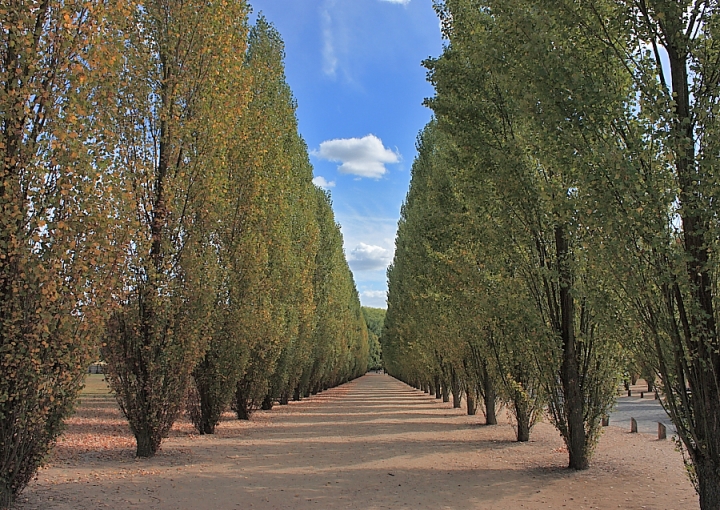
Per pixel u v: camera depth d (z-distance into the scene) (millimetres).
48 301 6637
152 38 11719
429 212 16703
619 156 5938
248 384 19906
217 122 11914
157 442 11055
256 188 15898
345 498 7602
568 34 7117
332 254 36125
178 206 11445
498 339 13523
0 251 6383
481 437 14836
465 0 11508
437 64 11484
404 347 36000
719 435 5797
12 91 6574
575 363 10062
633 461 10938
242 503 7230
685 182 5941
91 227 7160
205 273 11852
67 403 7230
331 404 30125
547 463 10664
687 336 5934
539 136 7617
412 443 13633
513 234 10344
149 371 10812
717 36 5820
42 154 6844
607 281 6691
